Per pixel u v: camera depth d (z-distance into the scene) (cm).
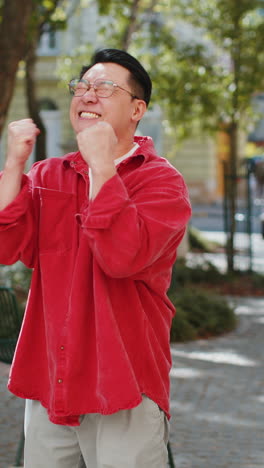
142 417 196
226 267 1287
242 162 1291
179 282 1131
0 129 727
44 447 207
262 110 1948
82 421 202
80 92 202
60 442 206
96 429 201
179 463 395
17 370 206
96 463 203
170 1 1303
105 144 182
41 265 203
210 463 396
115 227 179
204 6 1276
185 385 574
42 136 1145
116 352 188
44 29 1141
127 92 201
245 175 1259
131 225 179
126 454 195
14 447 416
